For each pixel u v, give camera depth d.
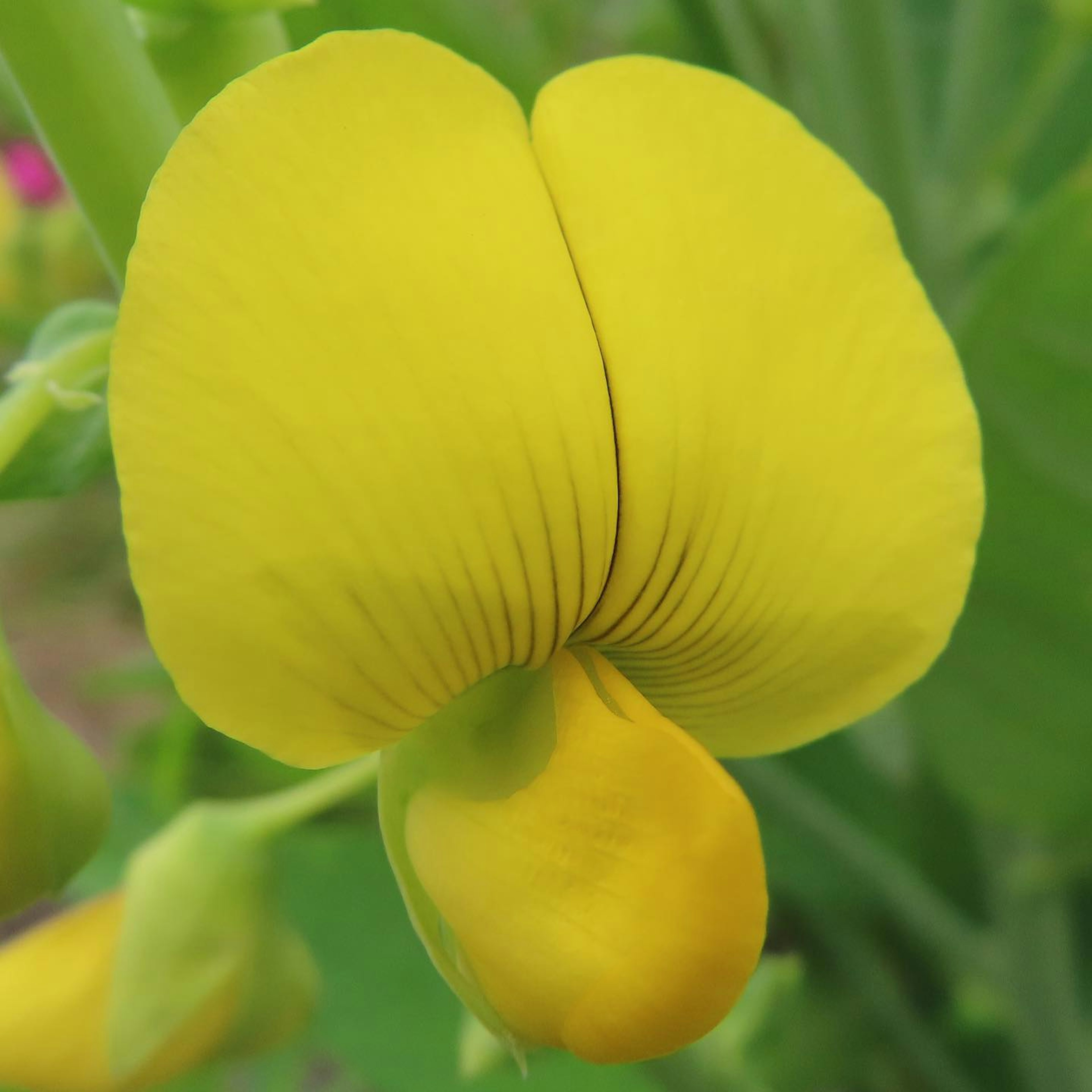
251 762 0.22
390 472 0.12
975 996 0.20
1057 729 0.15
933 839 0.19
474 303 0.12
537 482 0.12
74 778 0.12
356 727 0.12
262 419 0.11
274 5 0.12
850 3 0.16
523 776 0.12
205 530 0.11
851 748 0.20
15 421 0.12
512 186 0.12
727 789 0.12
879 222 0.12
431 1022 0.17
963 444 0.12
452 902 0.12
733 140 0.12
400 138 0.12
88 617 0.35
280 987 0.14
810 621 0.12
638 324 0.12
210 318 0.11
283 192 0.11
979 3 0.19
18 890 0.12
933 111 0.23
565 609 0.12
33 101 0.12
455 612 0.12
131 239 0.12
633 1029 0.12
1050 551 0.15
